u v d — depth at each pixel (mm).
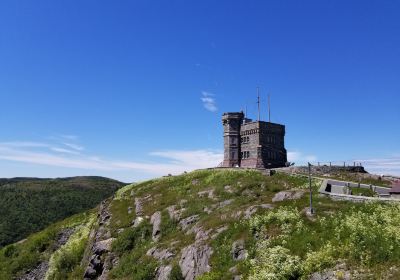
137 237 66000
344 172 83750
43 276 76938
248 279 35688
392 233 34688
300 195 52594
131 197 87875
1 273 81438
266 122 109750
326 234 38156
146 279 49562
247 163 109500
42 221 184750
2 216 182625
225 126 115688
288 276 34094
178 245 52344
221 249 43688
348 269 31547
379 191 61344
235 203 61219
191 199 71875
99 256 64625
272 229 42906
